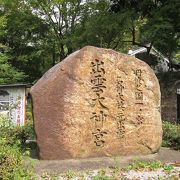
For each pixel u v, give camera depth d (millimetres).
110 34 12555
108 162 5078
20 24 15008
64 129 5133
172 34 11242
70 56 5402
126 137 5547
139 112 5699
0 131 6227
